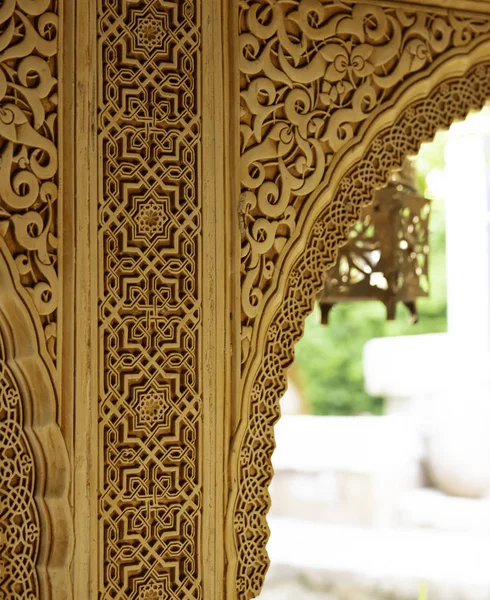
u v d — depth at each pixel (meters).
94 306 1.97
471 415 6.23
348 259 3.00
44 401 1.93
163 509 2.04
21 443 1.94
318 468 6.13
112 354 1.99
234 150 2.11
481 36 2.39
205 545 2.06
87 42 1.98
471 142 5.76
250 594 2.12
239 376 2.11
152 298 2.04
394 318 3.03
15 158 1.90
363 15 2.26
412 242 3.06
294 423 6.47
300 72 2.19
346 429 6.29
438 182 6.09
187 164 2.07
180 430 2.06
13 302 1.90
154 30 2.06
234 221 2.11
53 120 1.95
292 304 2.18
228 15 2.14
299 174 2.19
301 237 2.18
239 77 2.13
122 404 2.00
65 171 1.96
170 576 2.04
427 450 6.45
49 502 1.93
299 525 5.79
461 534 5.71
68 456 1.93
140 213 2.02
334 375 8.63
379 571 5.06
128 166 2.01
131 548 2.00
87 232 1.97
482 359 6.15
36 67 1.93
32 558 1.94
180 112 2.07
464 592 4.78
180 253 2.06
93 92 1.98
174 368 2.05
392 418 6.55
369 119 2.26
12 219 1.90
